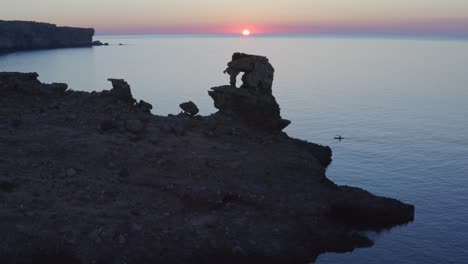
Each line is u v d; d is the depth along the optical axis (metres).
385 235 47.59
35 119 54.09
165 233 38.84
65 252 35.22
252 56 64.38
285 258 39.81
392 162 89.00
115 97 62.25
